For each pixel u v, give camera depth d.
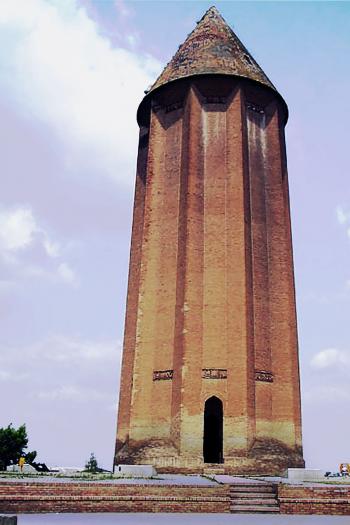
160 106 31.23
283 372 26.56
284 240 28.86
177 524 12.80
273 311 27.64
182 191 27.98
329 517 15.27
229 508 16.25
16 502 14.62
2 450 35.28
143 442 25.28
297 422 26.05
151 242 28.59
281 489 16.55
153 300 27.61
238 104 29.16
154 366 26.41
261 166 29.98
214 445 27.97
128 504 15.53
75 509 15.05
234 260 26.53
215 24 32.91
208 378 24.98
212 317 25.95
